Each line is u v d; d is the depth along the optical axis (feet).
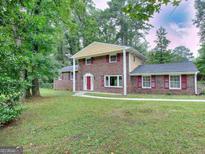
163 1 10.58
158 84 61.67
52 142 17.93
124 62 61.98
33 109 34.58
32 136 20.26
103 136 18.06
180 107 29.30
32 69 43.75
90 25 106.11
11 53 17.24
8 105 23.02
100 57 73.10
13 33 18.63
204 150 13.89
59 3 42.98
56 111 31.55
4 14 14.64
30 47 42.01
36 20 23.95
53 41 49.88
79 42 123.85
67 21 49.42
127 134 17.99
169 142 15.58
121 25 134.82
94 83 75.41
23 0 15.69
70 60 128.98
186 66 60.64
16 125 24.94
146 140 16.28
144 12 11.00
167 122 20.97
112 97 50.72
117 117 24.48
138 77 65.41
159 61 112.57
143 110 27.84
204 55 89.40
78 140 17.74
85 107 33.60
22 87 21.25
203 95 53.36
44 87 112.37
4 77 16.94
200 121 20.79
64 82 92.27
